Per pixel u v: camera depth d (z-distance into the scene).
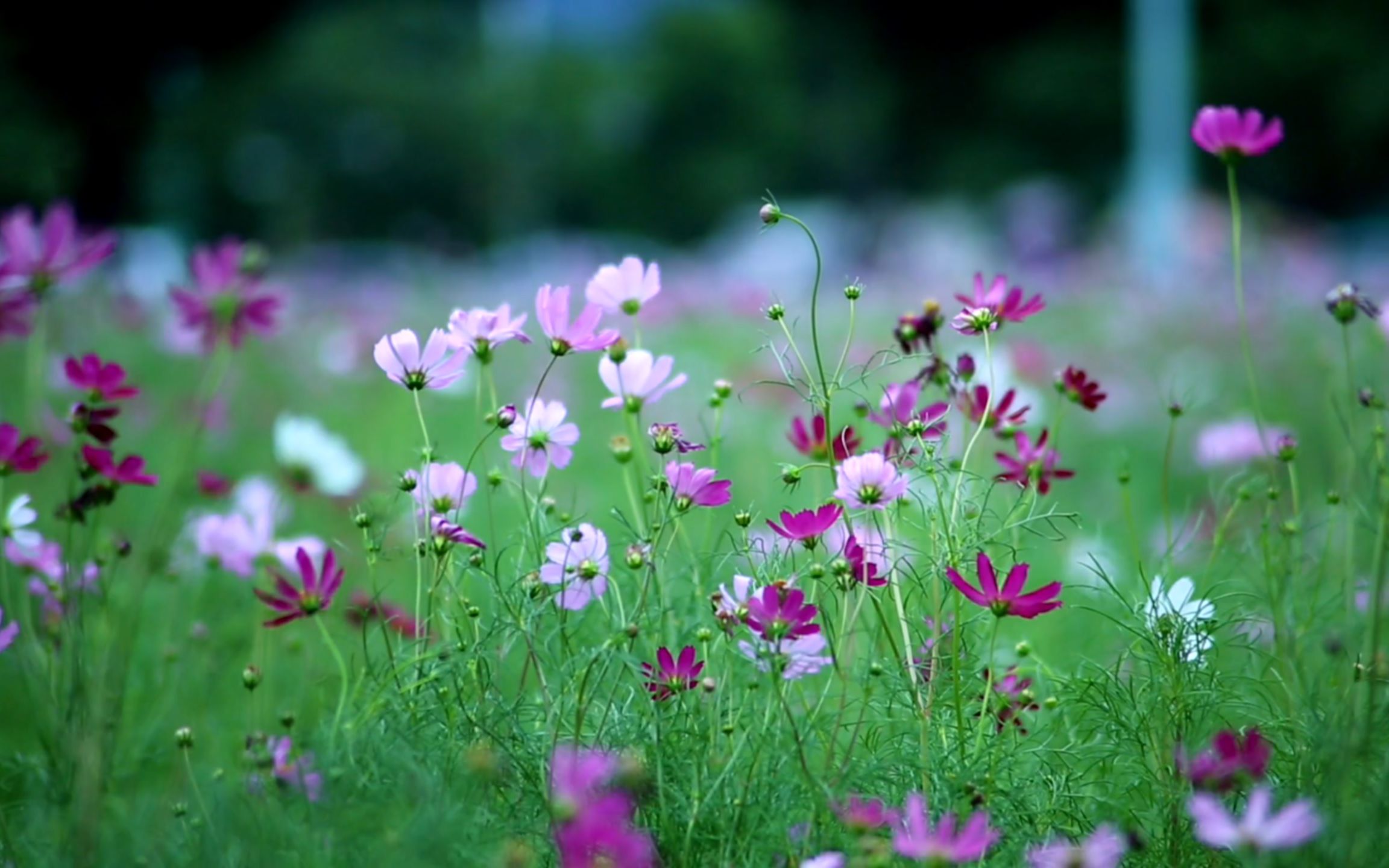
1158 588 2.29
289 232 10.61
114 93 21.80
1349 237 26.59
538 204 26.92
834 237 21.30
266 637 2.58
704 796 2.10
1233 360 6.02
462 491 2.24
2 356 4.38
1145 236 16.36
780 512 2.21
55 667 2.30
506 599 2.19
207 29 25.86
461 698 2.17
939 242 19.23
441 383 2.25
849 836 2.09
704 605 2.27
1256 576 2.63
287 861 2.06
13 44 20.36
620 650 2.15
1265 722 2.24
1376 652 2.10
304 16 29.59
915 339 2.43
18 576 2.53
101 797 2.16
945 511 2.26
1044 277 11.78
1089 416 4.95
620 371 2.32
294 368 5.39
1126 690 2.25
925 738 2.16
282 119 26.81
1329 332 5.68
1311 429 3.80
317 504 3.13
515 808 2.10
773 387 4.55
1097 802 2.21
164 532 2.75
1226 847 2.09
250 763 2.18
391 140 26.94
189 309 2.85
